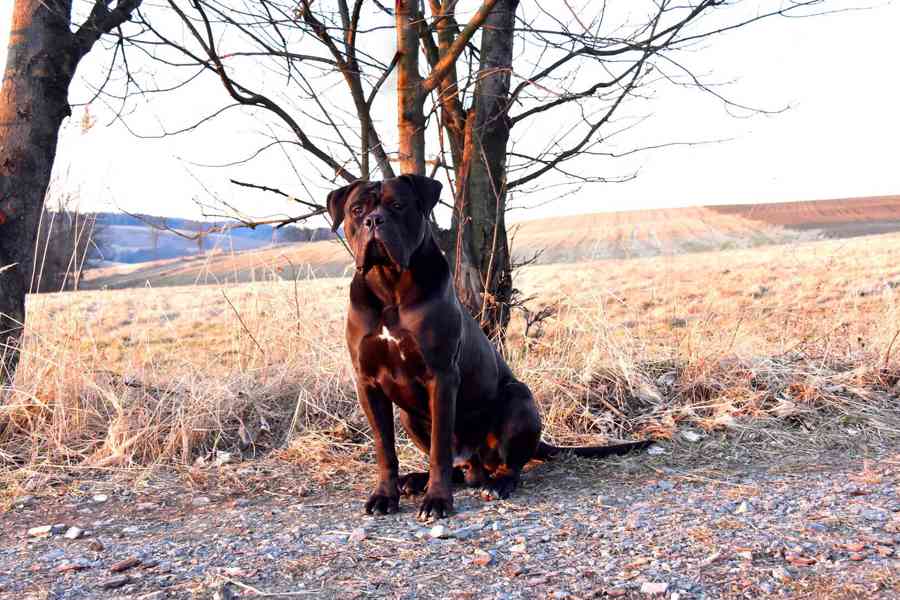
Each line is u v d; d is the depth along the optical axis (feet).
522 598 7.91
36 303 18.24
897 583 7.81
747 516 10.32
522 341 19.76
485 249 18.37
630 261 52.13
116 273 93.15
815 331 21.77
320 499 12.46
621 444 14.61
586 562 8.85
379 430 11.77
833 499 11.00
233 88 15.26
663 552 8.99
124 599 8.16
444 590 8.21
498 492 11.98
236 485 13.33
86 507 12.26
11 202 16.44
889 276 63.72
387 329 11.19
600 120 17.53
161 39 14.52
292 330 19.21
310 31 15.03
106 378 16.98
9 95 16.52
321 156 16.61
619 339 19.52
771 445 14.94
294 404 17.12
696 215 184.96
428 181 11.37
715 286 58.13
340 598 8.07
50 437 14.88
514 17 17.49
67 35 16.75
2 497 12.59
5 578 8.94
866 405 16.99
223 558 9.44
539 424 12.98
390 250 10.41
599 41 15.70
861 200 221.46
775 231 151.33
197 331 25.02
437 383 11.30
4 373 16.31
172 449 14.83
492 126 18.07
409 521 10.90
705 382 17.93
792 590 7.80
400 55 16.05
